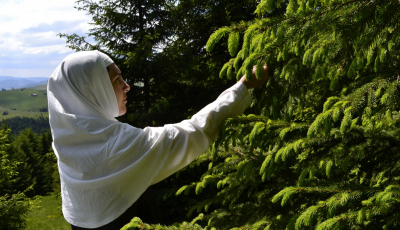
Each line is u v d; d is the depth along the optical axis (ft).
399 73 3.84
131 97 34.09
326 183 4.40
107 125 4.33
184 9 33.14
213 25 31.78
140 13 35.27
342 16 4.01
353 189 3.98
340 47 4.21
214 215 5.81
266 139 4.72
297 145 4.32
